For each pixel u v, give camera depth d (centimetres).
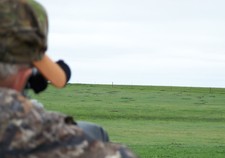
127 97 15125
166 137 6519
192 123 9194
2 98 340
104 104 12512
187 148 4766
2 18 343
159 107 12244
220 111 11656
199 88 19950
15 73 352
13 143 332
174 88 19812
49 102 11956
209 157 4275
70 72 418
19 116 337
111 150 344
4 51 344
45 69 386
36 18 351
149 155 4288
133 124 8644
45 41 360
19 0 348
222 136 6838
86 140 344
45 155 334
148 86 19612
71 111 10644
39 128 338
